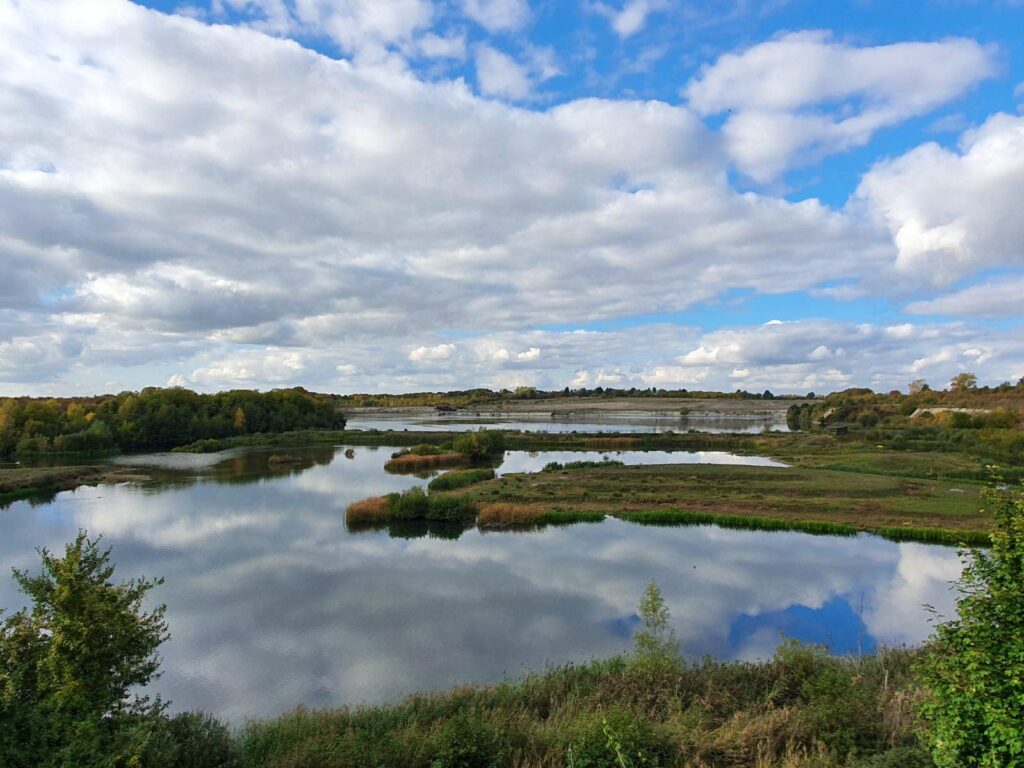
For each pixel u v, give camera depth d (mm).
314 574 30781
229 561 33188
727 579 29578
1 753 8781
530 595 27484
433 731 11773
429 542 37125
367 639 22969
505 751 10617
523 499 47719
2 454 87062
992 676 6988
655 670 15352
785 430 135875
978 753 7188
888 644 21891
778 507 43844
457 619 24781
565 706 13859
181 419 108062
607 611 25484
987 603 7391
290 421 137250
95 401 153250
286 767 10312
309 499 52062
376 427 153375
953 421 93625
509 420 188625
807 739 10766
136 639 10664
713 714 12992
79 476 65062
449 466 75438
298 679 19969
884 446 80688
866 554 33875
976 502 44250
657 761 10016
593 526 40812
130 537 38656
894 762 9102
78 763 8578
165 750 9789
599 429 141000
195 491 56656
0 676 9297
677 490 50750
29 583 10273
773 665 15547
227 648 22297
